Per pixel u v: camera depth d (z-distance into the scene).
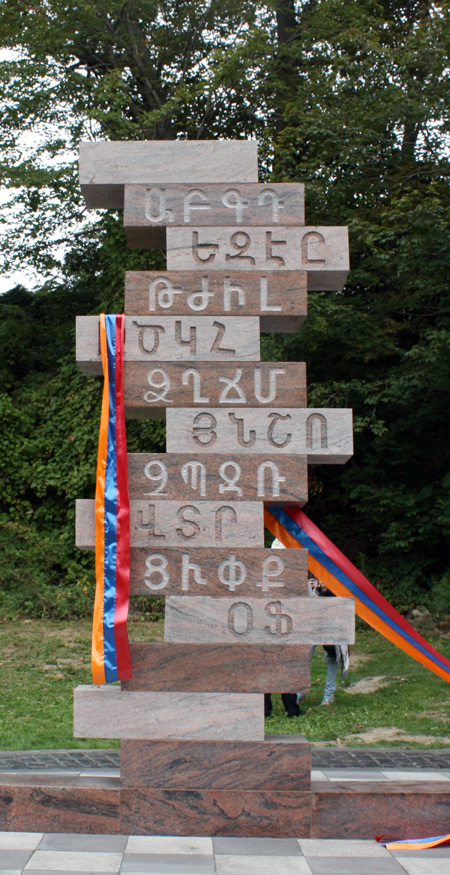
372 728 8.02
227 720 5.20
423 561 16.56
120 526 5.36
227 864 4.45
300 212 5.71
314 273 5.71
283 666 5.27
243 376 5.56
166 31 18.53
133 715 5.20
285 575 5.39
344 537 18.09
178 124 18.77
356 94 15.34
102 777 5.37
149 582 5.36
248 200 5.71
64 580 16.02
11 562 15.21
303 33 17.75
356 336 15.59
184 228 5.66
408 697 9.26
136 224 5.68
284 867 4.42
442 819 5.04
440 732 7.80
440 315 15.48
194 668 5.25
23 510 17.12
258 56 17.70
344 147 14.77
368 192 15.58
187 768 5.13
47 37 17.14
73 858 4.51
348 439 5.52
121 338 5.55
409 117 14.43
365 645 12.94
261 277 5.63
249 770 5.13
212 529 5.42
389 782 5.32
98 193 5.90
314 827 5.02
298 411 5.53
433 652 5.68
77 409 17.28
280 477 5.48
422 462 17.45
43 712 8.24
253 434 5.51
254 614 5.32
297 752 5.14
